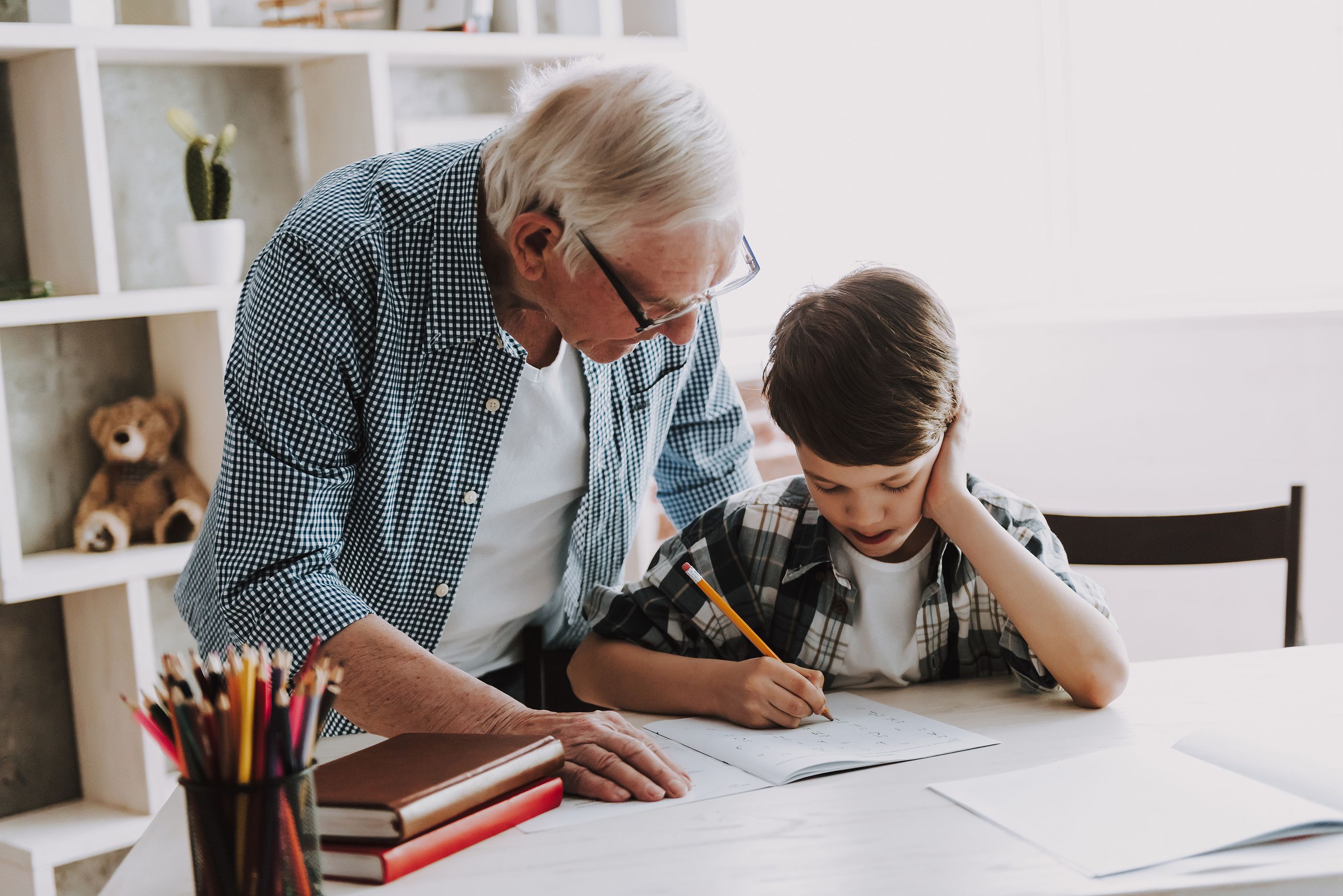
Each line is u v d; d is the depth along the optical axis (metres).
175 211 2.14
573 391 1.29
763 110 2.72
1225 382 2.62
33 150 1.94
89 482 2.12
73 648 2.11
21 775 2.09
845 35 2.80
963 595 1.29
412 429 1.19
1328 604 2.53
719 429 1.52
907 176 2.90
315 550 1.10
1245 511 1.59
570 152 0.97
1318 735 1.01
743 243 1.12
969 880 0.79
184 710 0.71
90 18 1.91
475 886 0.81
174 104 2.12
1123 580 2.74
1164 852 0.81
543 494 1.32
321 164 2.21
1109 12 2.90
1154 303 2.92
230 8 2.10
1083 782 0.93
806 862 0.83
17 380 2.03
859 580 1.31
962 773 0.98
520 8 2.21
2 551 1.81
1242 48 2.72
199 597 1.27
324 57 2.12
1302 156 2.67
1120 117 2.92
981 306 3.00
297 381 1.07
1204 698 1.15
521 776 0.91
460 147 1.24
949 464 1.24
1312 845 0.82
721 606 1.20
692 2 2.62
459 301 1.15
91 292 1.90
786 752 1.03
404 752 0.93
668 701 1.19
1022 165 3.00
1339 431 2.48
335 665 1.02
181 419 2.14
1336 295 2.65
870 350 1.14
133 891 0.84
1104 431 2.80
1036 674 1.18
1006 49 2.96
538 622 1.45
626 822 0.91
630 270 0.99
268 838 0.72
